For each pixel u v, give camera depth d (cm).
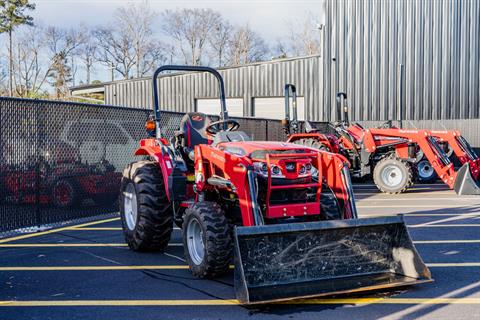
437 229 820
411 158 1299
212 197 601
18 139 802
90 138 926
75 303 483
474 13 2033
